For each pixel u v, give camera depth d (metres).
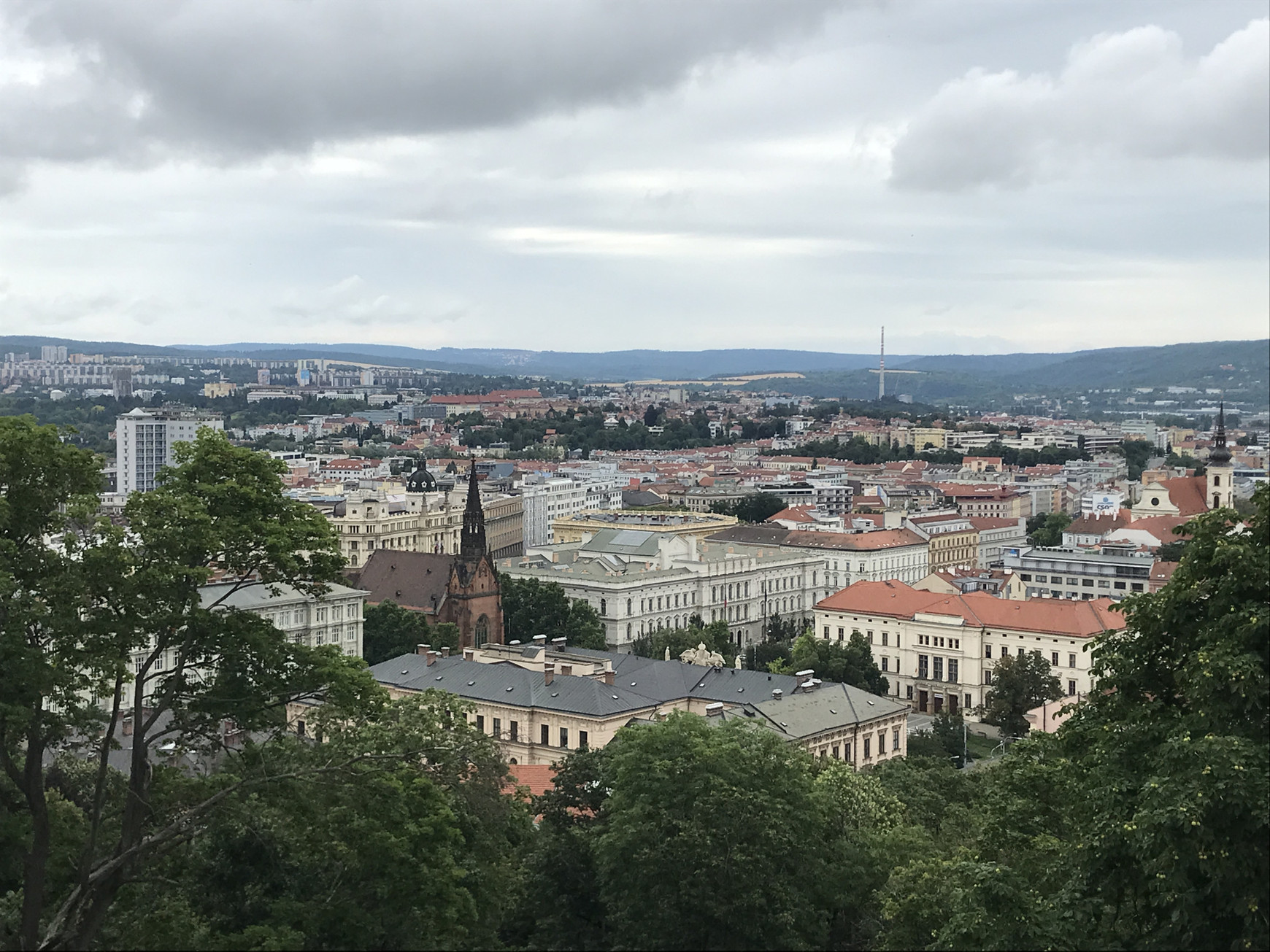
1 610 95.44
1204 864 84.38
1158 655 104.12
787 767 135.25
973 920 93.38
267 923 97.44
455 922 105.81
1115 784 94.56
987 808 123.12
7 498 99.38
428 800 111.75
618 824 123.94
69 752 130.25
